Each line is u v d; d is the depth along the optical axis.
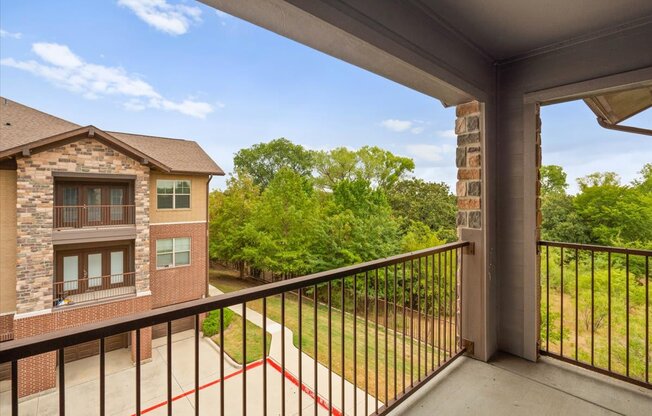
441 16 1.93
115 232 7.25
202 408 4.89
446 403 1.89
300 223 12.63
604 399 1.93
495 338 2.51
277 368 5.84
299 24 1.42
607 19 1.93
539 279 2.44
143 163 7.46
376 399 1.65
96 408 5.35
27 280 6.08
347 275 1.50
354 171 18.02
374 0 1.58
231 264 15.91
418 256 1.99
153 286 8.59
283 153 23.00
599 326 4.80
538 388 2.04
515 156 2.45
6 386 5.89
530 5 1.81
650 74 1.86
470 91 2.24
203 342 7.55
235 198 14.36
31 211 6.11
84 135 6.66
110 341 7.05
